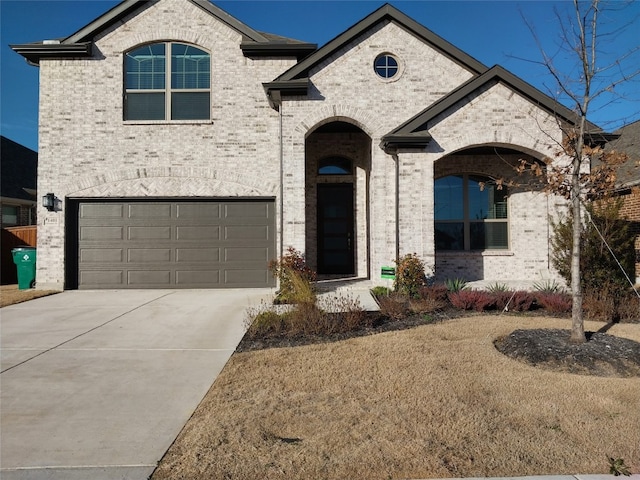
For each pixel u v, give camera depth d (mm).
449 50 11188
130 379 4863
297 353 5637
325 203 13445
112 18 11539
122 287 11469
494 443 3314
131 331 6977
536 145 10195
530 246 12172
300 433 3510
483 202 12641
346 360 5293
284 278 10016
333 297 8992
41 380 4832
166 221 11555
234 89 11664
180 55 11812
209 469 3018
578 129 6645
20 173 19688
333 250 13406
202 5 11703
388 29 11297
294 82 10641
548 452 3188
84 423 3787
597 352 5098
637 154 12969
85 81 11578
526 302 8211
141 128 11555
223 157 11578
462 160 12555
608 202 8742
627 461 3070
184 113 11758
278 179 11531
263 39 11664
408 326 7098
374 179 11109
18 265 11516
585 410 3865
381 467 3016
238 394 4328
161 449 3326
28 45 11312
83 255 11469
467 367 4992
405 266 9523
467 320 7406
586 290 8352
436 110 10086
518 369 4938
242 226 11602
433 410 3881
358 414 3820
